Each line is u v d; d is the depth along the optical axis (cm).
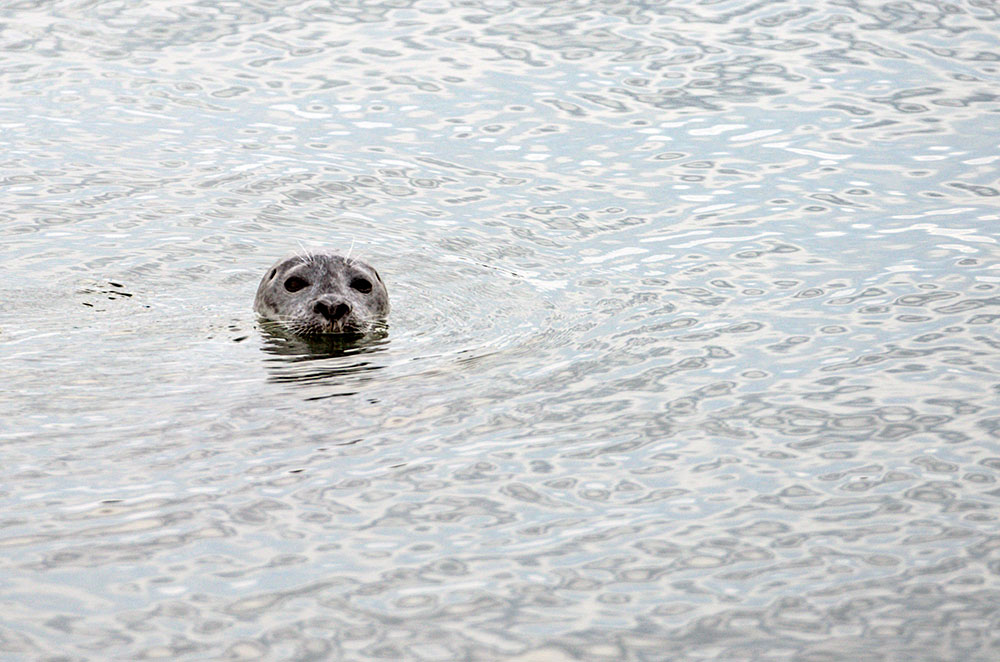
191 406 1471
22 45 2970
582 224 2217
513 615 1008
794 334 1695
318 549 1109
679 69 2859
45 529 1141
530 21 3144
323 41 3020
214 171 2447
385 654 954
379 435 1373
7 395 1506
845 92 2723
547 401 1480
